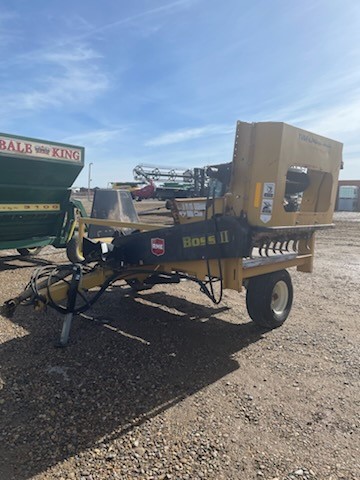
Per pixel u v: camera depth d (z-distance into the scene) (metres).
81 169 7.87
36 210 7.59
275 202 3.59
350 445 2.61
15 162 6.67
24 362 3.65
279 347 4.18
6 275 7.07
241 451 2.53
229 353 4.01
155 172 41.53
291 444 2.61
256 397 3.19
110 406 3.00
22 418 2.81
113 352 3.93
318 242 13.44
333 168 4.51
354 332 4.66
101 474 2.30
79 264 4.30
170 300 5.75
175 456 2.46
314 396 3.22
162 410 2.96
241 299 5.89
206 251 3.89
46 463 2.38
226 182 4.38
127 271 4.41
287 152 3.64
